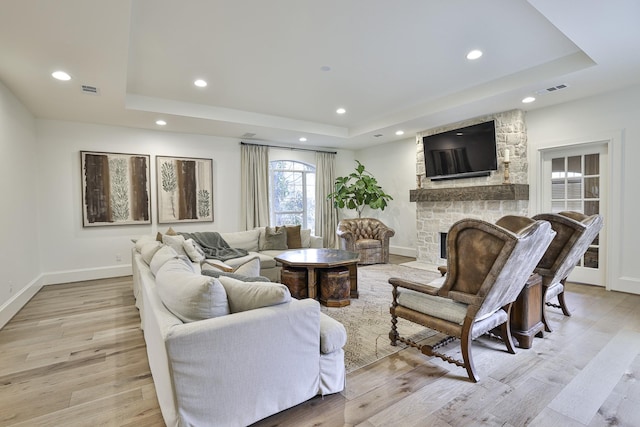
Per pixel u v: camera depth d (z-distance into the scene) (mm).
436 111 4688
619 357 2359
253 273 2994
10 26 2248
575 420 1694
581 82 3594
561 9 2262
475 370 2148
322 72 3650
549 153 4621
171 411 1451
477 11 2516
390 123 5465
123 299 3912
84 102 3914
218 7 2400
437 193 5602
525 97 4074
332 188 7453
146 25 2627
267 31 2758
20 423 1705
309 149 7195
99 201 4973
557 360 2326
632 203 3848
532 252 2066
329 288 3543
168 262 2240
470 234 2027
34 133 4441
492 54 3273
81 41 2473
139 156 5273
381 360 2357
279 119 5508
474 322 2090
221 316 1591
